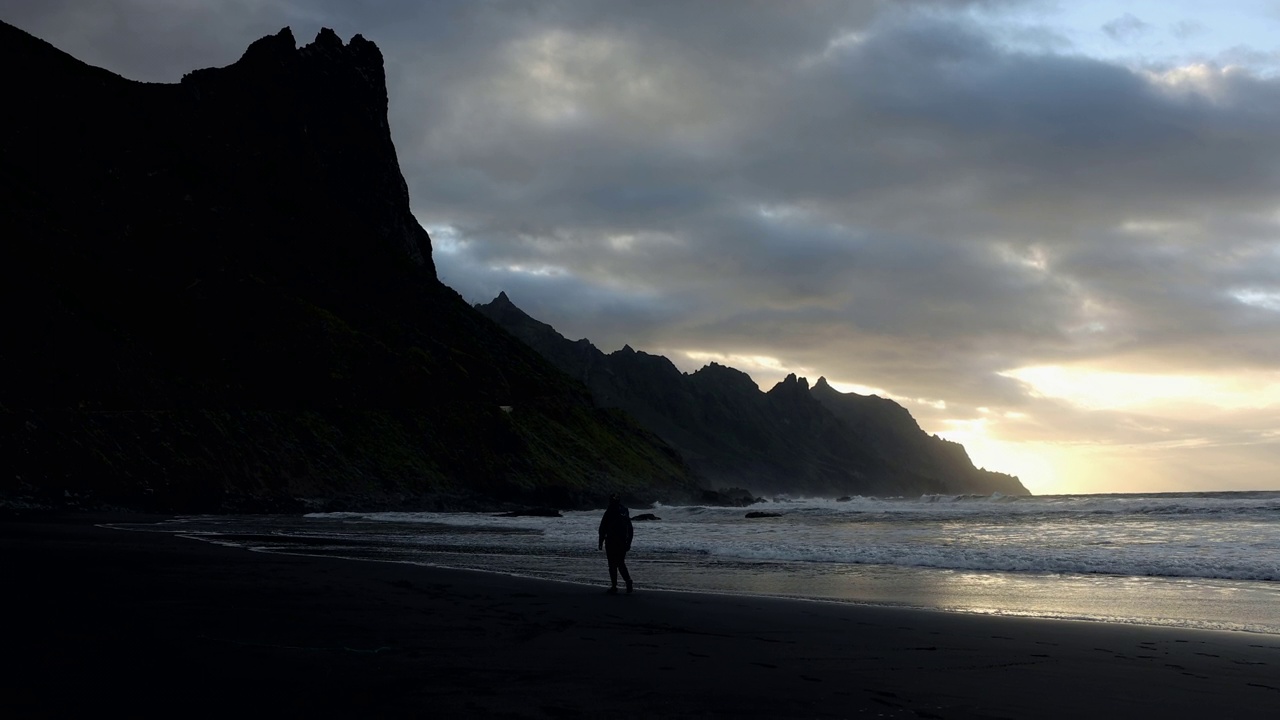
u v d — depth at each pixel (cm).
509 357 13288
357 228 13225
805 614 1404
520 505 8625
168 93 11475
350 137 15100
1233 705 816
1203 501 7200
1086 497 11156
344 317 10788
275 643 1034
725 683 864
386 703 750
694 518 6681
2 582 1591
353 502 7344
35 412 6059
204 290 8962
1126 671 967
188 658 930
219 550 2542
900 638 1173
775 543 3259
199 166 10756
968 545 3023
